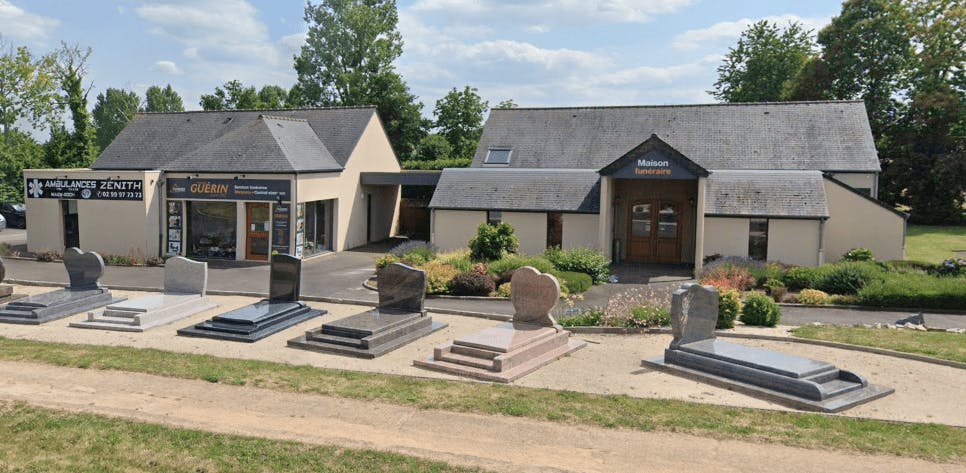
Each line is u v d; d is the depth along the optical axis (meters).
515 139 33.84
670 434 8.66
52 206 28.97
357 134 33.28
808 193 25.05
